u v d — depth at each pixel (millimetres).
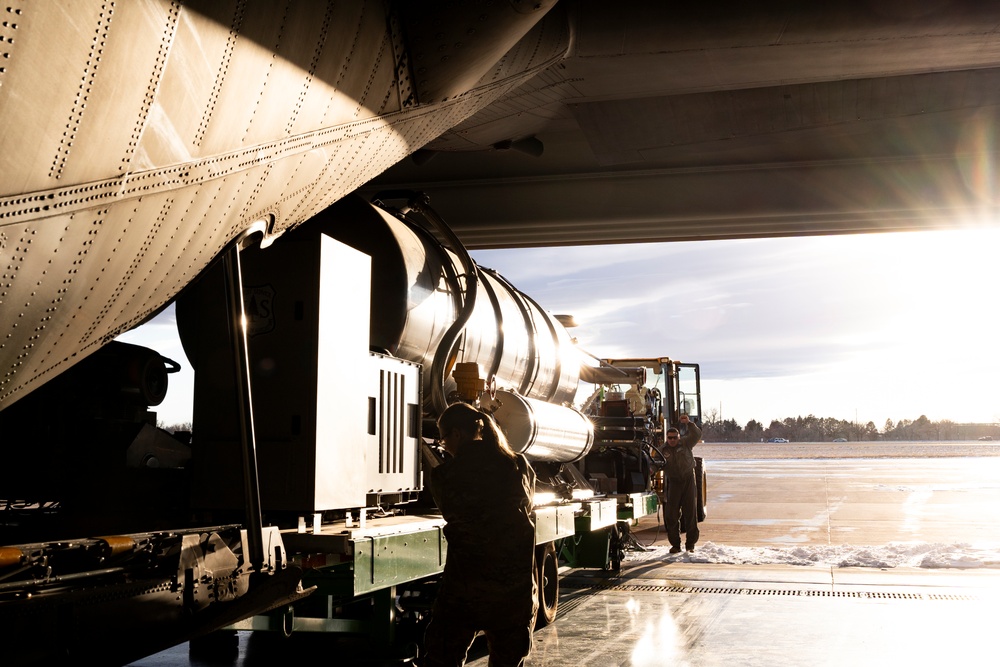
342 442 5293
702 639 7512
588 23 8828
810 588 10469
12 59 2496
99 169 2945
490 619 4215
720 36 9125
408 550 5414
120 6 2775
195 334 5242
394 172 15812
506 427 7500
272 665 6453
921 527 17672
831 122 11852
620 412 14180
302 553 4688
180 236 3625
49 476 5004
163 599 3424
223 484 5039
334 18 4148
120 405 5191
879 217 15750
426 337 6984
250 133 3770
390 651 5453
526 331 9414
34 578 2873
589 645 7203
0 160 2576
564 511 8375
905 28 8922
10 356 3064
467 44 5270
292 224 4895
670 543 14156
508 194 16031
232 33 3381
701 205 15641
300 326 5109
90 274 3160
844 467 61000
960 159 14562
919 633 7844
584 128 11898
